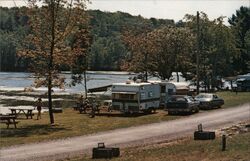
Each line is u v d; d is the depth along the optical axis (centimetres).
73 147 2603
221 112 4569
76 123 3762
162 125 3606
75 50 3956
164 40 8225
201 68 8344
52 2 3800
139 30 9325
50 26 3862
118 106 4544
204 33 8594
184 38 8256
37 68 3903
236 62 10212
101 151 2217
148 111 4591
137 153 2306
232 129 3294
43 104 6475
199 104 4797
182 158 2078
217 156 2069
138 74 8631
